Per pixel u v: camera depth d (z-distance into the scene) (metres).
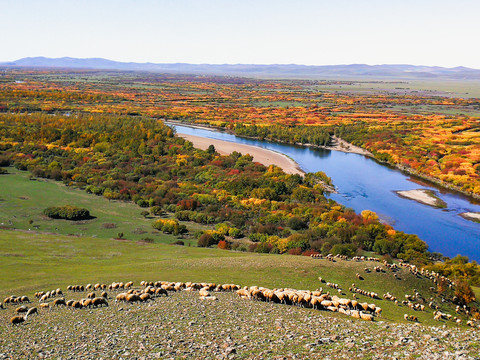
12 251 63.44
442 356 19.33
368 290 47.38
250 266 53.38
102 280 47.44
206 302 33.94
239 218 94.88
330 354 20.77
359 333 24.80
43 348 23.59
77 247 68.81
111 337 24.91
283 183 119.19
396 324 28.23
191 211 99.88
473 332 23.92
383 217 103.19
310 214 97.38
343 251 68.69
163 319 28.56
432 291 49.59
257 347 22.16
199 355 21.27
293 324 27.22
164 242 80.44
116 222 92.56
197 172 137.62
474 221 101.12
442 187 132.00
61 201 107.44
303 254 70.88
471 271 64.62
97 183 124.19
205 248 71.56
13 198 106.81
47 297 38.88
